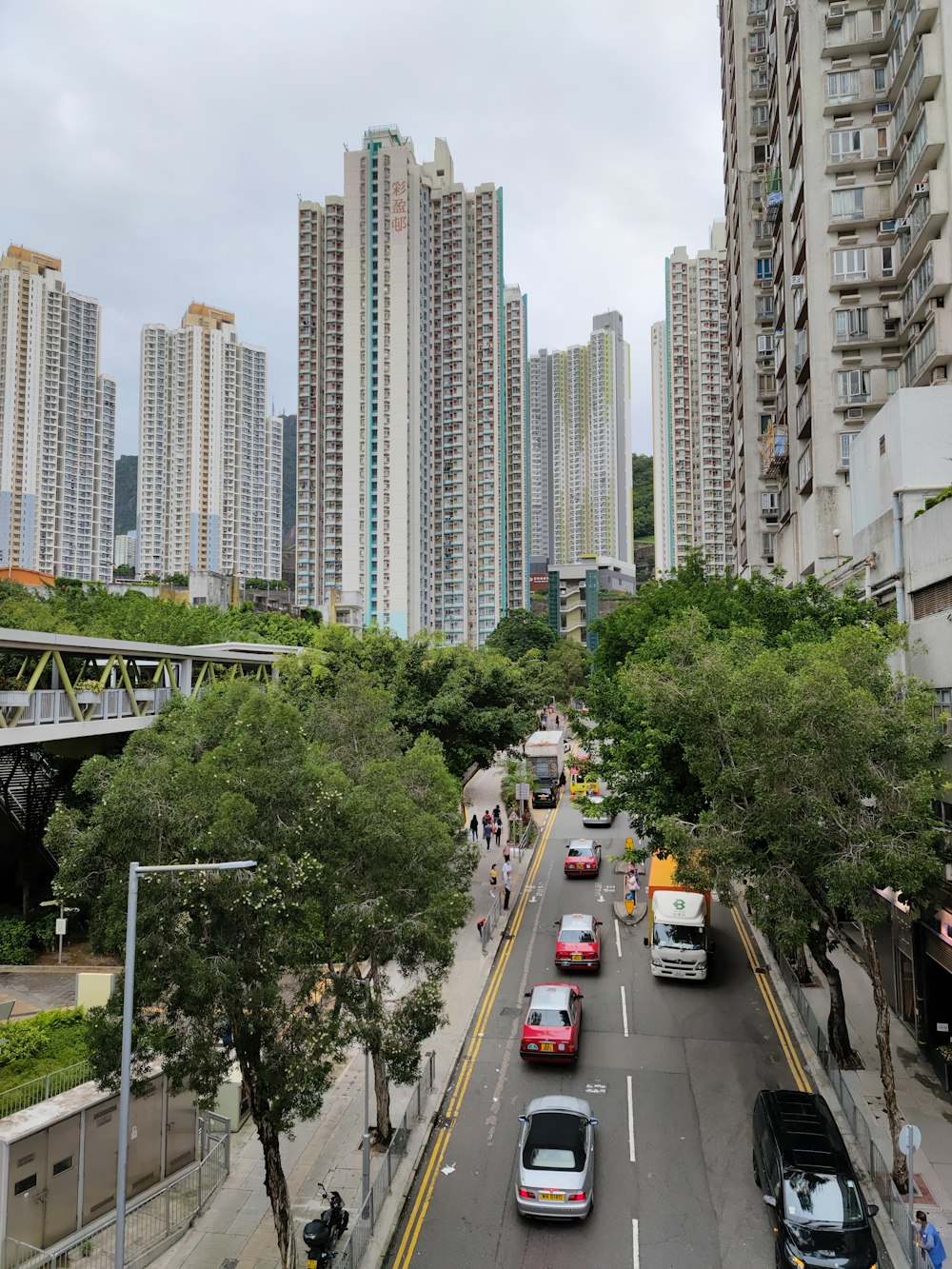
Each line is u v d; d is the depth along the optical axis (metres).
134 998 13.88
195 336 188.88
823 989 29.08
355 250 133.38
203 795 14.62
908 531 24.56
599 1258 16.19
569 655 115.94
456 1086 23.27
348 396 132.75
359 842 16.98
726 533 146.38
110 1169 17.53
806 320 47.25
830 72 46.69
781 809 18.56
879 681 19.22
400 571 130.00
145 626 60.41
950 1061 21.38
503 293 146.12
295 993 15.84
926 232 38.25
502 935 35.03
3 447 156.75
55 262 166.88
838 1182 16.17
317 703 29.77
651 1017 27.23
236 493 194.12
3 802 33.94
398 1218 17.58
